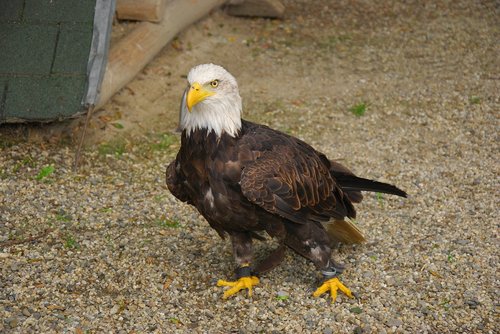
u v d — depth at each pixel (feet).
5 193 28.50
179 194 23.59
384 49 43.96
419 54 43.45
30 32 30.86
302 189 22.16
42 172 29.78
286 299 23.21
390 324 22.07
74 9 30.81
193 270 24.72
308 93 38.68
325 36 45.11
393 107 37.60
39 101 30.35
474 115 36.78
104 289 23.50
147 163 31.68
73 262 24.71
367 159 32.91
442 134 35.19
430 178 31.30
